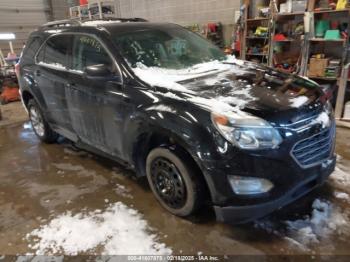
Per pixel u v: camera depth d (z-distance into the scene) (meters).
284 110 2.00
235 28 6.04
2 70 7.21
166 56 2.82
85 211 2.56
